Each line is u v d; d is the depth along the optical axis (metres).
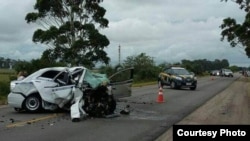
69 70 17.11
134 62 60.97
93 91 16.23
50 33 50.00
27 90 17.33
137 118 15.88
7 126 13.62
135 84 47.03
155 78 60.16
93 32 50.41
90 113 16.14
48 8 51.00
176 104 21.67
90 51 50.97
